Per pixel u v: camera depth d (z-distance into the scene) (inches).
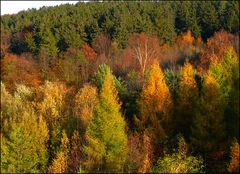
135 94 2037.4
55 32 4284.0
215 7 4557.1
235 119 1678.2
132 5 5132.9
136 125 1800.0
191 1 4911.4
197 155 1579.7
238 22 4057.6
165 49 3971.5
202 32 4362.7
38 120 1941.4
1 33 5054.1
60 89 2351.1
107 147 1525.6
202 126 1625.2
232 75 1764.3
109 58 3700.8
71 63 3469.5
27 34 4271.7
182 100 1796.3
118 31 4158.5
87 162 1494.8
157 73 1812.3
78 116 1898.4
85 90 2086.6
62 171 1534.2
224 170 1526.8
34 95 2353.6
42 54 3713.1
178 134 1669.5
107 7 5236.2
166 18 4490.7
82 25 4414.4
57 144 1779.0
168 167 1375.5
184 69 1808.6
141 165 1444.4
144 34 4099.4
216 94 1635.1
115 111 1535.4
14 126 1707.7
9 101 2207.2
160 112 1784.0
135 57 3442.4
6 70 3422.7
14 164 1695.4
